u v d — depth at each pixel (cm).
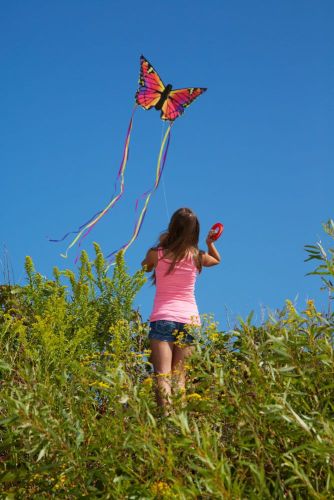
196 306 470
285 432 235
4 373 345
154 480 224
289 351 244
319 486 223
